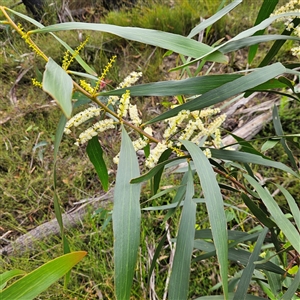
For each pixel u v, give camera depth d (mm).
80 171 954
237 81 279
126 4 1663
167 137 347
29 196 929
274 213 287
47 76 193
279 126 447
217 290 670
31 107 1177
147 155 447
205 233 435
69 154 1025
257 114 948
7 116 1160
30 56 1388
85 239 791
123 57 1332
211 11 1303
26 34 281
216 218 245
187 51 277
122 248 231
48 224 820
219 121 371
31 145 1060
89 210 815
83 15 1726
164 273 697
